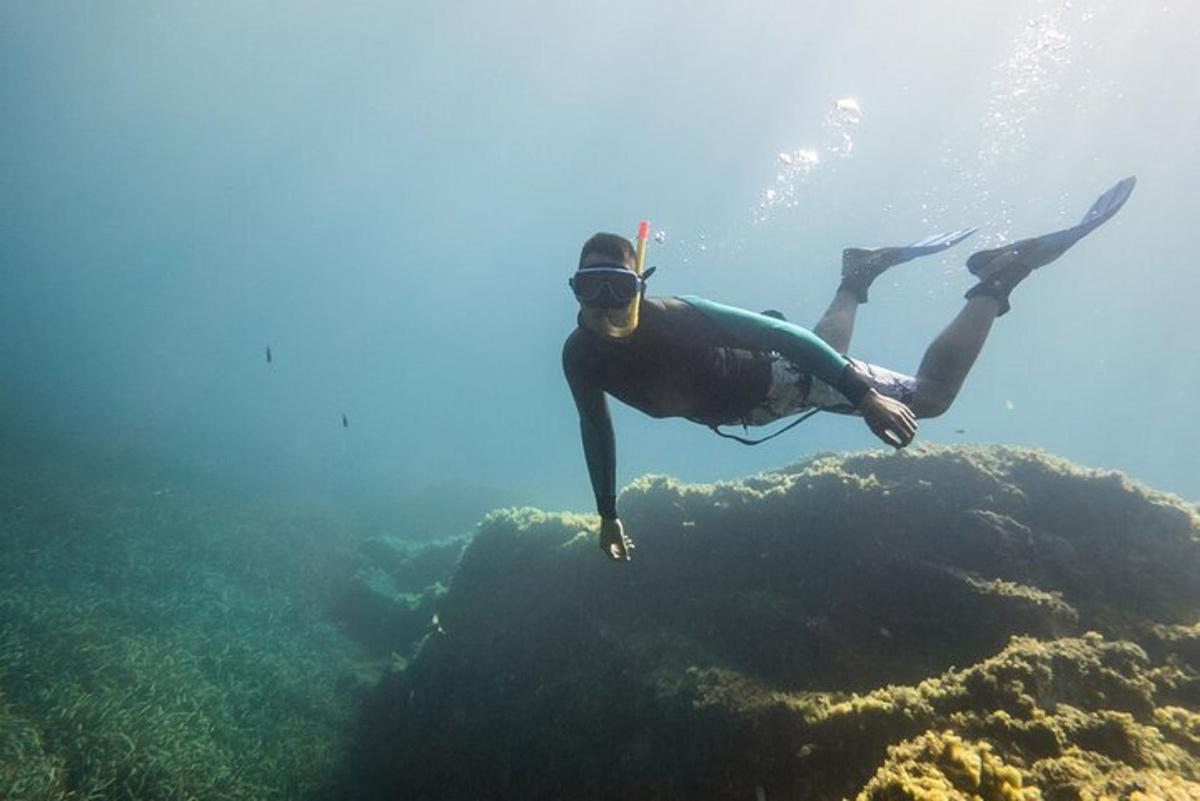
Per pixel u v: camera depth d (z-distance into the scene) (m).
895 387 2.65
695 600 6.26
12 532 10.78
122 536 12.16
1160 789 2.22
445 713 7.58
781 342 2.29
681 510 6.96
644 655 5.92
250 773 7.12
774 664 5.36
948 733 2.62
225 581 11.98
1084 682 3.36
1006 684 3.26
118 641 8.27
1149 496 5.78
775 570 6.12
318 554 15.12
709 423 2.67
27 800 5.35
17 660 7.03
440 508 23.03
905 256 3.37
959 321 2.83
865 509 5.98
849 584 5.64
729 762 4.73
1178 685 3.79
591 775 5.63
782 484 6.80
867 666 5.04
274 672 9.31
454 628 8.14
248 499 18.08
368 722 8.55
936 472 6.25
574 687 6.26
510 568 8.01
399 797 7.26
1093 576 5.20
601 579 6.94
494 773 6.58
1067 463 6.27
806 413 2.70
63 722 6.39
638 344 2.39
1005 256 2.93
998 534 5.45
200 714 7.50
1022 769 2.64
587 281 2.17
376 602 12.45
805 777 4.10
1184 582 5.12
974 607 4.95
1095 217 2.91
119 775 6.08
